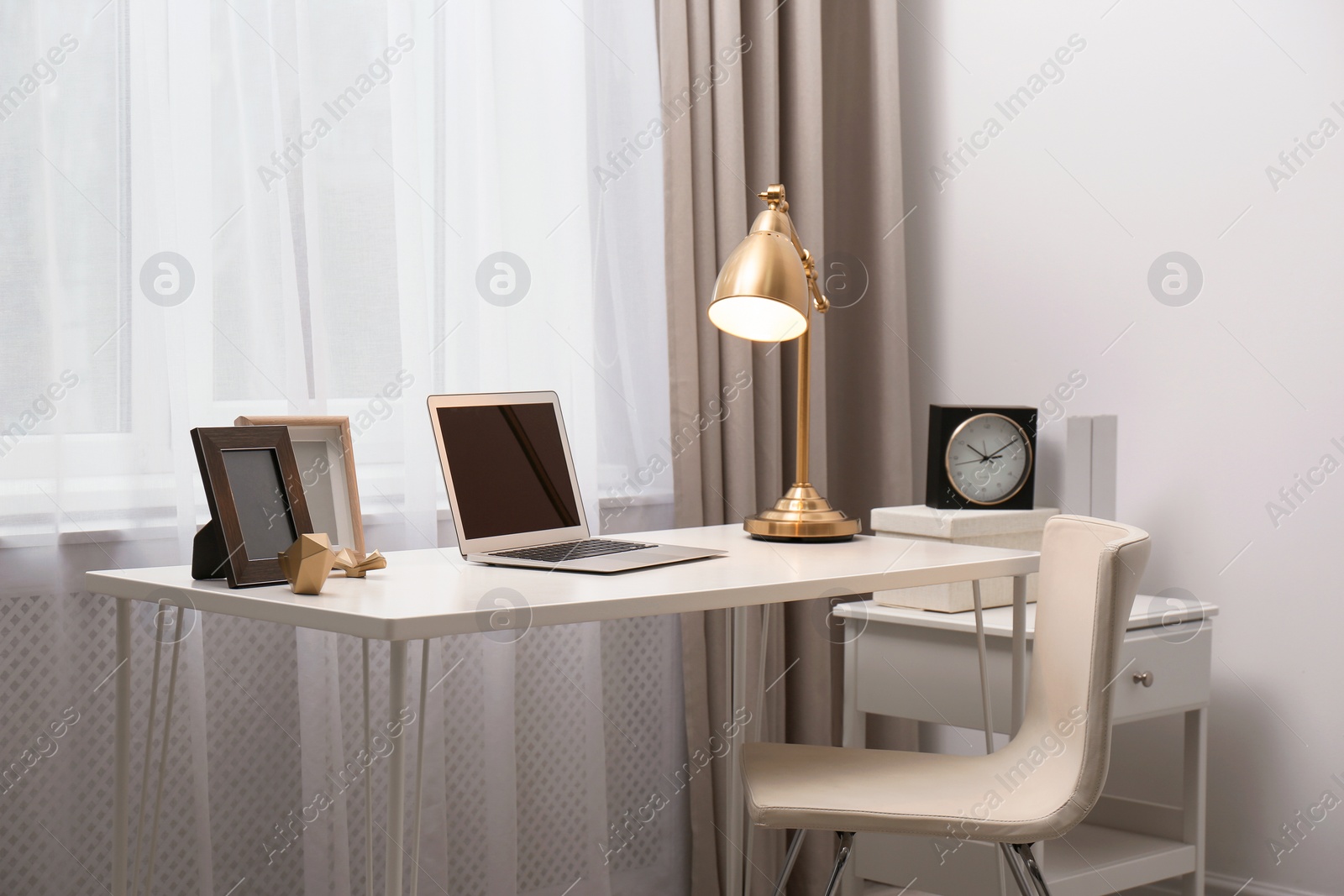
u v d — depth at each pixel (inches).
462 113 74.5
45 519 60.3
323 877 66.8
